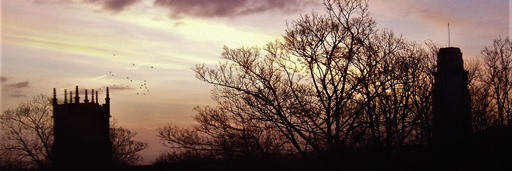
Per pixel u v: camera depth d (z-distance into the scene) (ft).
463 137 110.93
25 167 259.60
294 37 138.62
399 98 130.52
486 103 150.61
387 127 117.08
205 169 141.69
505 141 102.99
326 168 123.03
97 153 259.19
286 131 136.05
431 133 125.29
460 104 116.78
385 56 132.87
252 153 133.59
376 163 114.62
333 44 135.85
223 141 136.46
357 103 127.03
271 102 132.98
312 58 135.85
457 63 118.93
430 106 129.39
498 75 164.35
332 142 125.18
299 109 130.82
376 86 125.59
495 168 99.25
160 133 141.90
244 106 137.18
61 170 255.29
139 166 242.37
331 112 129.80
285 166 133.18
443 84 118.21
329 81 134.10
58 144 256.11
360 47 133.90
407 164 110.01
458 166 102.94
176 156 146.20
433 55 147.74
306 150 130.82
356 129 125.80
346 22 136.05
